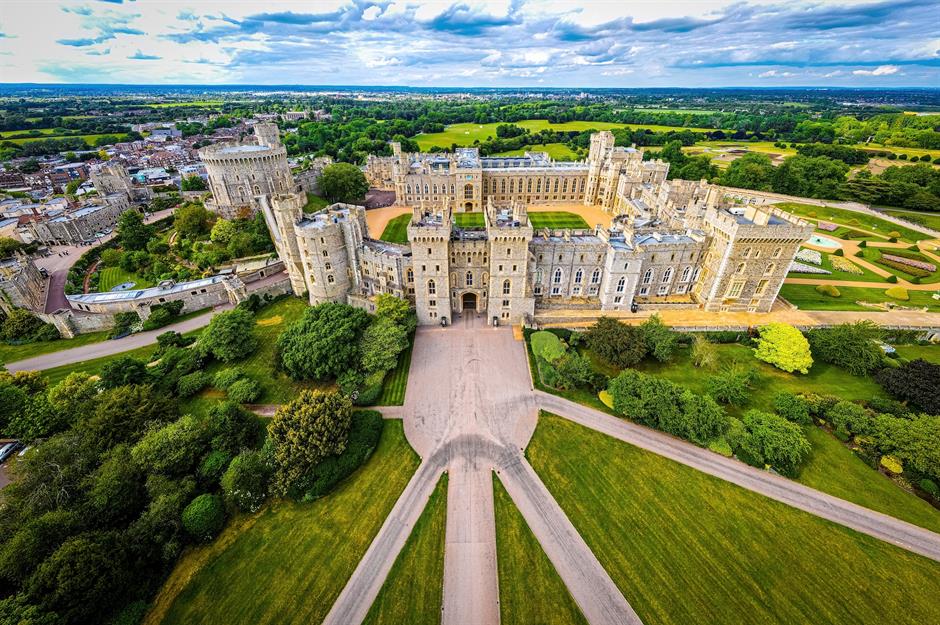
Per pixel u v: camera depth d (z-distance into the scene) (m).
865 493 64.25
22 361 97.44
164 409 73.81
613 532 60.00
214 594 53.66
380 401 82.50
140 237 147.75
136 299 110.00
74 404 75.12
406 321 98.94
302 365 83.06
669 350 87.25
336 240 104.25
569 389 84.56
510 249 94.75
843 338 87.50
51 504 56.16
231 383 84.69
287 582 54.81
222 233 139.50
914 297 113.44
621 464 69.56
